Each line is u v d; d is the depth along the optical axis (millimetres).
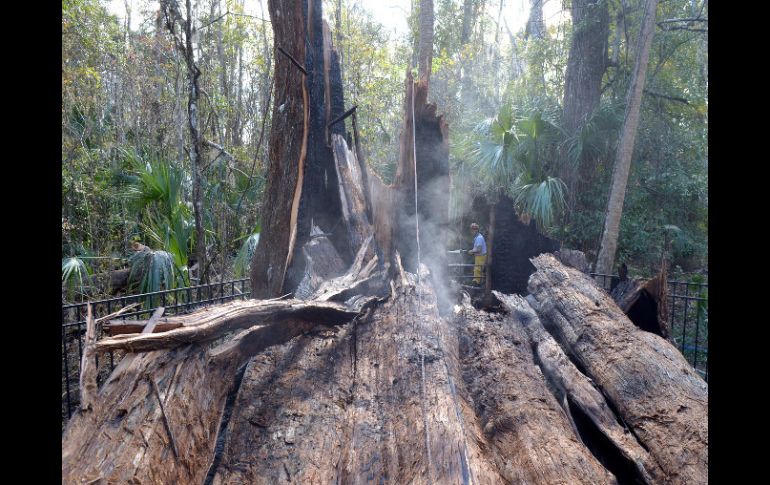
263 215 4812
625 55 10961
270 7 4586
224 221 7406
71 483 1547
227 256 7695
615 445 2775
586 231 9914
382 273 4531
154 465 1757
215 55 11391
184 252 5926
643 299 4824
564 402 3180
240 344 2660
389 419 2555
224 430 2529
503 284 5336
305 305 3104
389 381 2873
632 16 11047
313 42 5512
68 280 5691
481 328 3906
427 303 3838
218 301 5039
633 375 3156
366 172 5637
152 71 10039
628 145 8367
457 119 13328
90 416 1801
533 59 12266
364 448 2334
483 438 2582
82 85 8922
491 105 14648
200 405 2189
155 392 2016
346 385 2848
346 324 3561
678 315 7531
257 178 7988
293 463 2172
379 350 3193
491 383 3172
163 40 9508
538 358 3730
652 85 10805
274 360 2973
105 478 1603
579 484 2268
